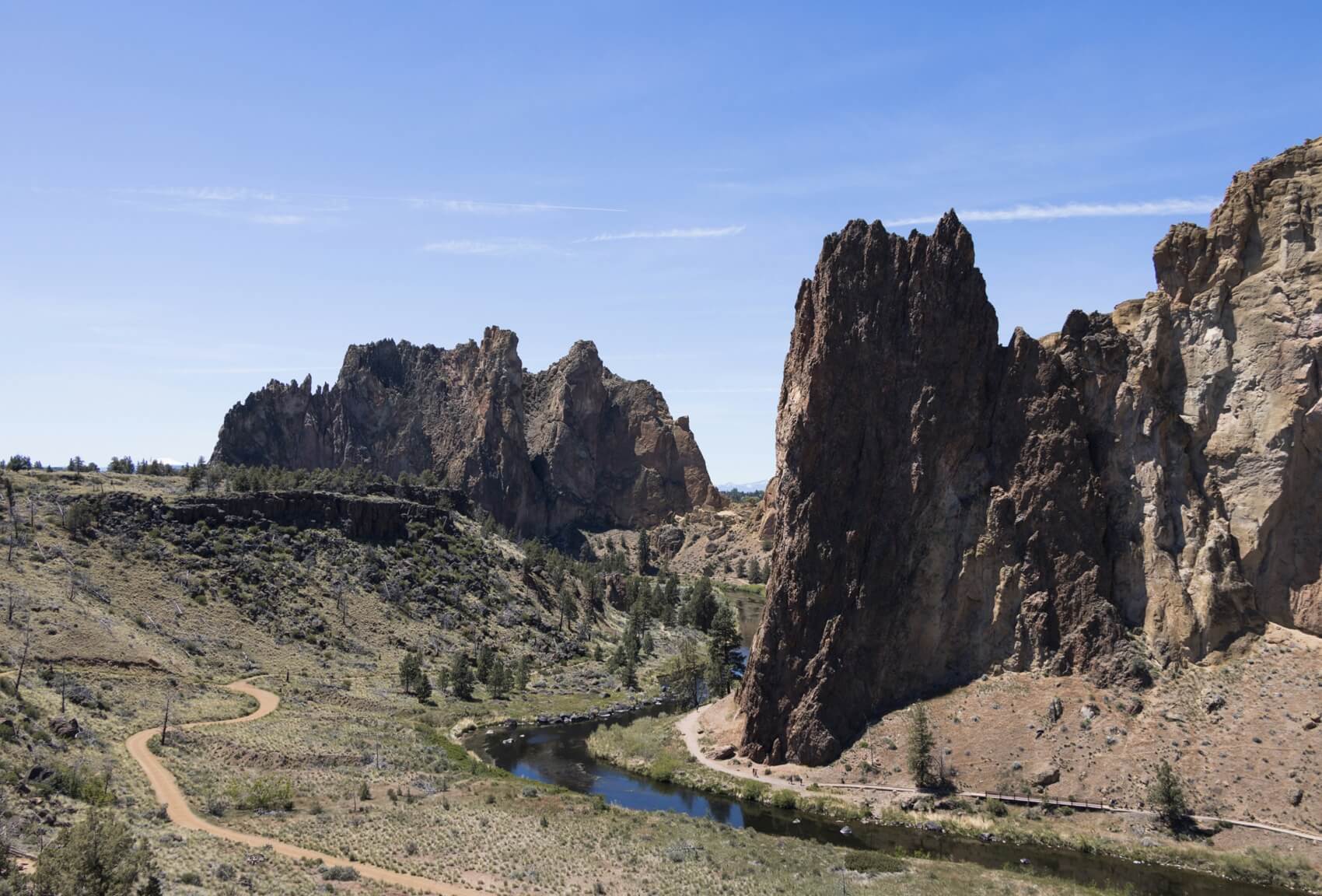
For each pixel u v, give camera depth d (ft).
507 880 248.11
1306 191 373.61
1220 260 391.24
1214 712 338.34
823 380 421.59
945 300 419.74
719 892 246.27
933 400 411.34
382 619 623.36
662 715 510.17
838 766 371.56
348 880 232.32
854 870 272.51
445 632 644.69
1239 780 313.32
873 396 419.13
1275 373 370.73
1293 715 325.42
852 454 416.87
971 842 312.50
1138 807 316.60
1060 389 404.16
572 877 253.44
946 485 407.23
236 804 290.15
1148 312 402.11
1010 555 393.09
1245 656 351.46
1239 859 285.64
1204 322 389.80
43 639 395.14
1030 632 382.83
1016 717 362.33
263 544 636.07
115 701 364.17
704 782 375.86
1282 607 361.10
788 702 394.73
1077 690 363.97
